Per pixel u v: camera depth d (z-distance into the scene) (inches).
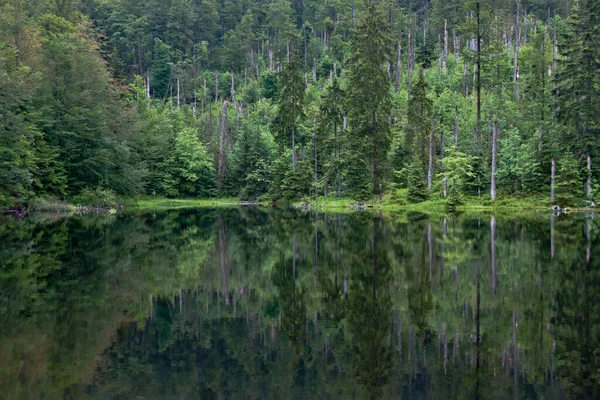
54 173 1519.4
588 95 1443.2
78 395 209.0
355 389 222.7
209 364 251.3
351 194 1809.8
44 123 1513.3
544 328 296.2
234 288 422.9
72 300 374.3
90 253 616.4
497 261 516.7
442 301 364.2
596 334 283.6
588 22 1494.8
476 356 257.1
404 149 1854.1
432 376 234.4
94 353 263.3
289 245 693.9
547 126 1620.3
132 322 321.1
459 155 1557.6
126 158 1774.1
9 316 327.9
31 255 594.2
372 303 365.4
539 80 1744.6
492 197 1505.9
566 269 467.5
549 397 207.8
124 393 213.2
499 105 2000.5
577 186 1413.6
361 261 541.3
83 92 1600.6
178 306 363.9
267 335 300.0
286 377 234.8
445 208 1470.2
